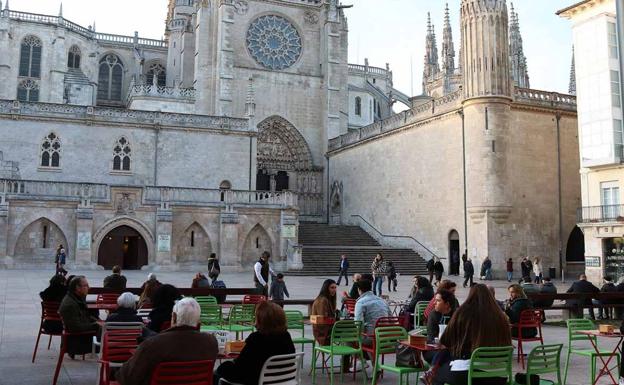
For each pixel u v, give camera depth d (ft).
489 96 155.22
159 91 225.97
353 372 45.68
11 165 164.86
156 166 191.31
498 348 28.50
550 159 165.89
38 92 258.16
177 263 167.43
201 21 233.35
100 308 55.72
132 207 165.17
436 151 173.47
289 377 29.01
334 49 244.42
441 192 170.50
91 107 185.47
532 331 52.65
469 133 158.20
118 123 188.24
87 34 279.08
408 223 186.19
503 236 155.53
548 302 78.02
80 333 41.78
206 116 198.70
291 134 241.35
